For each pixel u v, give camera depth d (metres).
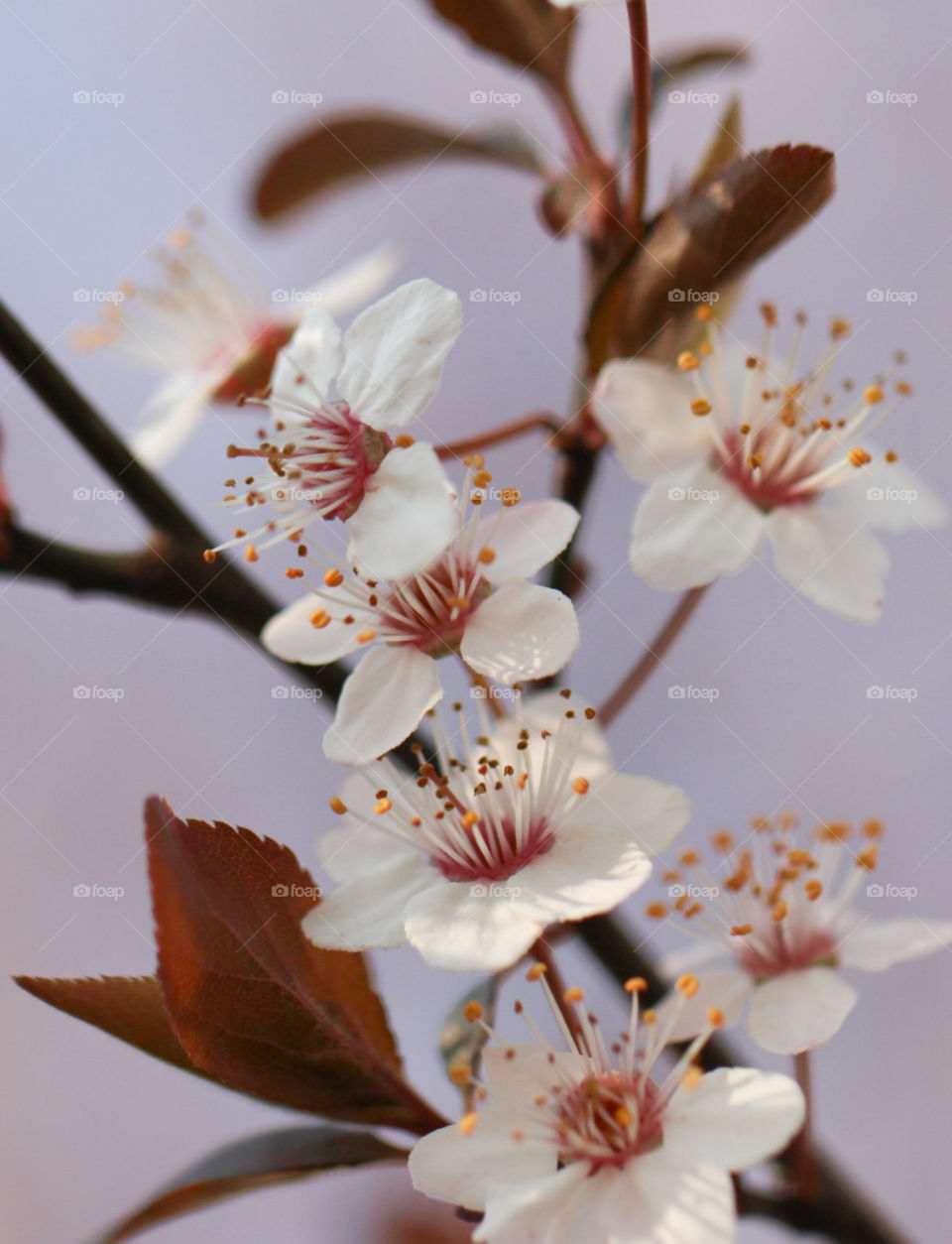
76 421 0.21
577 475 0.21
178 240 0.23
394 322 0.20
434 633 0.19
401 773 0.20
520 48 0.22
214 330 0.23
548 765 0.20
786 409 0.21
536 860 0.19
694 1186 0.18
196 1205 0.20
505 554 0.20
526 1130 0.19
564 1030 0.19
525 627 0.19
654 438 0.21
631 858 0.19
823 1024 0.20
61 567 0.21
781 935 0.21
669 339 0.21
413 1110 0.20
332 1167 0.20
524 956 0.20
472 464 0.20
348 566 0.20
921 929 0.21
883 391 0.21
